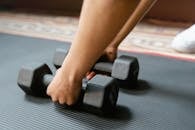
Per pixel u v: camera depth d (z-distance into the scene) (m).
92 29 0.65
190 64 1.08
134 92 0.91
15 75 1.00
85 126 0.75
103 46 0.67
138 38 1.41
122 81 0.90
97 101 0.76
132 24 0.88
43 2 2.10
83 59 0.69
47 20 1.78
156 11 1.78
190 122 0.77
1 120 0.77
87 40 0.67
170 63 1.09
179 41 1.24
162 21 1.74
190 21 1.73
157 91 0.91
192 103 0.85
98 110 0.77
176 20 1.76
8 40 1.35
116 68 0.90
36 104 0.84
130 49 1.25
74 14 1.94
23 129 0.74
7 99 0.86
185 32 1.26
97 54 0.68
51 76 0.86
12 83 0.95
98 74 0.88
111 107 0.79
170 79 0.98
